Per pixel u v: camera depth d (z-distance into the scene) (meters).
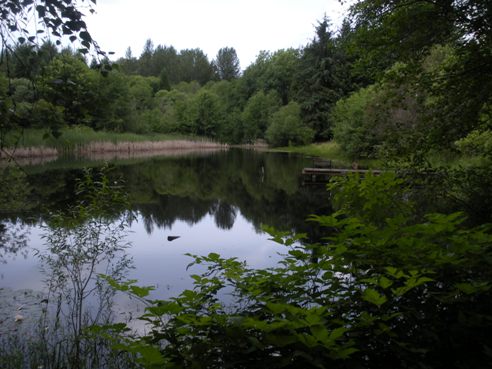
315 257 2.37
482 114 5.86
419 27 5.48
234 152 47.88
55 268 5.96
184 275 6.45
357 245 2.32
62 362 3.70
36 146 28.08
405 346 1.89
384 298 1.78
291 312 1.68
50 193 14.01
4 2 2.85
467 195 5.51
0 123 2.97
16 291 5.62
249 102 68.25
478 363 1.93
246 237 9.23
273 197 15.23
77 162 26.59
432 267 2.15
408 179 5.46
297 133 49.34
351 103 30.11
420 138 5.77
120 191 6.27
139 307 5.12
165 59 122.38
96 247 5.67
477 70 5.29
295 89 53.78
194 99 70.12
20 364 3.62
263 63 79.81
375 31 5.78
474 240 2.31
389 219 2.45
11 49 2.96
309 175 19.97
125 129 51.94
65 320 4.68
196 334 1.81
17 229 9.21
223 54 121.50
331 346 1.64
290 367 1.75
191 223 10.76
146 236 9.28
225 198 15.04
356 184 3.43
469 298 1.97
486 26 5.05
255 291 1.99
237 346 1.72
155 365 1.62
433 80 5.69
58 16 2.93
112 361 3.67
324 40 47.03
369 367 1.92
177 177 21.38
